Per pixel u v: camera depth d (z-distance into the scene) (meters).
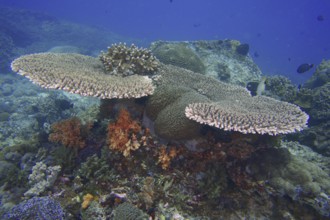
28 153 1.70
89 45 11.72
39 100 4.26
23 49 8.27
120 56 1.71
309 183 1.33
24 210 1.19
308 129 2.53
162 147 1.42
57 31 12.17
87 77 1.45
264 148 1.50
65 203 1.30
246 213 1.38
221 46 4.12
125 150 1.37
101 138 1.60
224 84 2.07
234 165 1.46
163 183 1.38
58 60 1.70
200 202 1.38
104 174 1.37
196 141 1.47
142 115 1.63
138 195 1.29
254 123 1.32
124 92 1.39
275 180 1.38
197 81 2.03
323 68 4.25
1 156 1.76
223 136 1.49
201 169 1.43
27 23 12.15
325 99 2.78
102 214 1.24
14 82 6.19
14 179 1.53
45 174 1.44
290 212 1.37
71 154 1.50
